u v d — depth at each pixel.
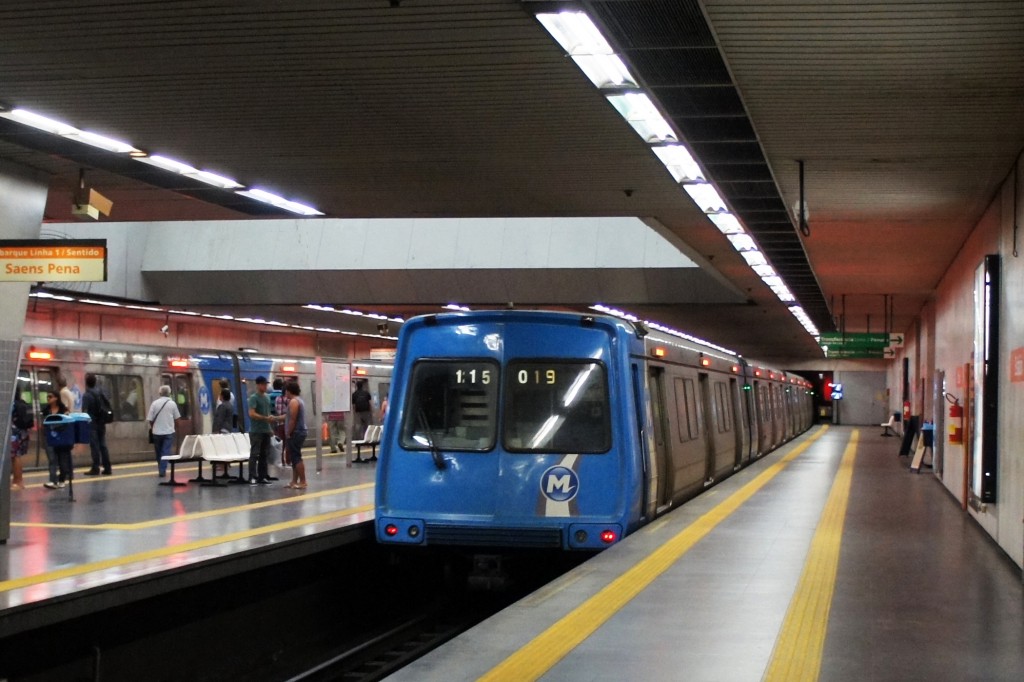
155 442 19.41
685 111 9.41
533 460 11.29
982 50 7.66
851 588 8.77
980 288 13.09
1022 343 10.24
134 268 29.89
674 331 43.50
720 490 17.52
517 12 7.32
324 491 17.14
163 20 7.62
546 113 9.90
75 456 23.20
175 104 9.79
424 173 12.58
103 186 13.66
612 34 7.42
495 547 11.20
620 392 11.42
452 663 6.21
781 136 10.36
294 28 7.74
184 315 36.78
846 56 7.87
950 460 17.92
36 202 12.62
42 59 8.53
